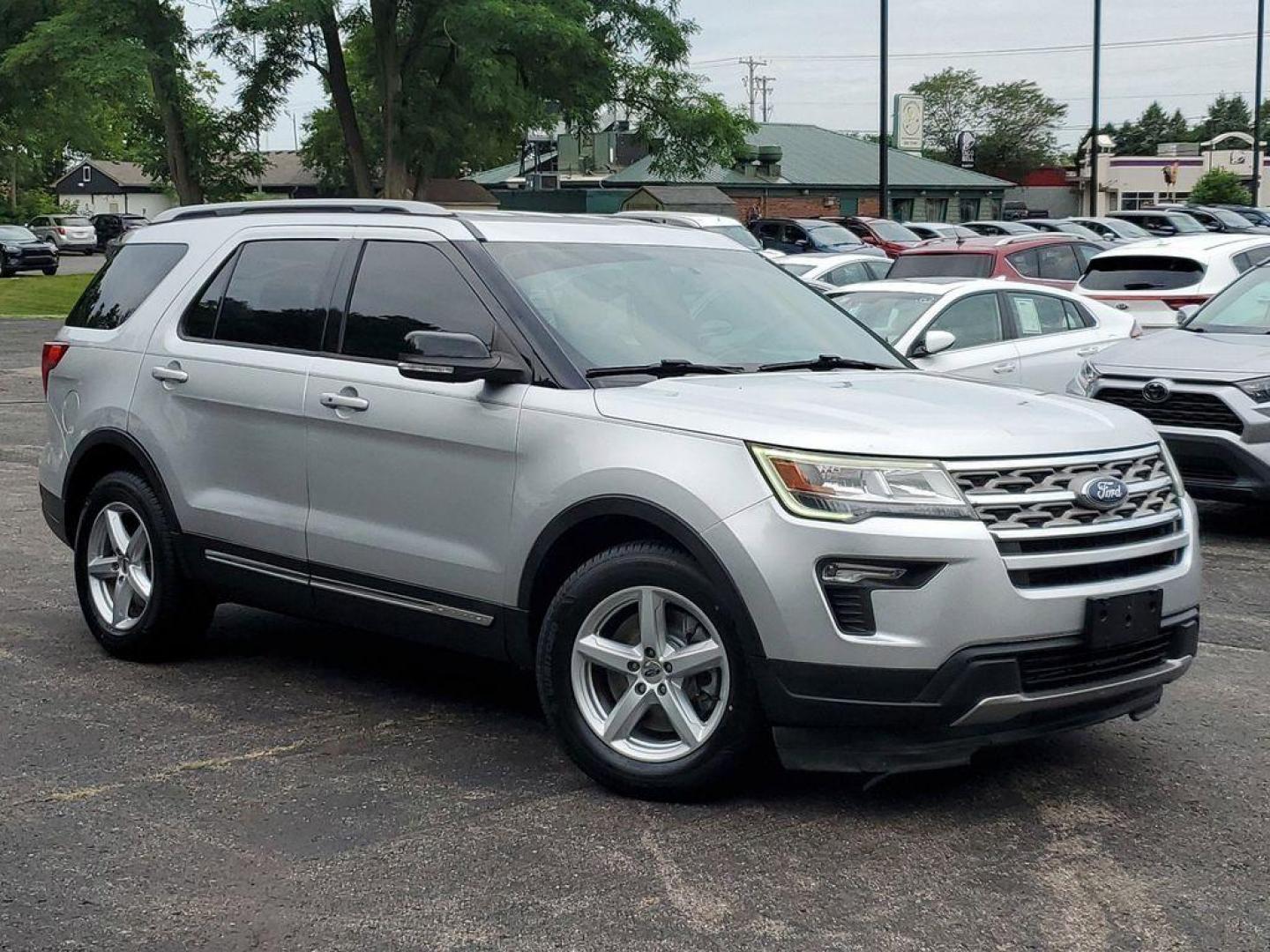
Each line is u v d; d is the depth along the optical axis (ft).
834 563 13.84
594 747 15.37
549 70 117.39
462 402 16.57
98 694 19.22
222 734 17.51
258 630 22.80
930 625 13.66
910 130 215.51
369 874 13.41
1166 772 16.26
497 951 11.89
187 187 126.62
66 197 361.30
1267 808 15.19
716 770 14.71
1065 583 14.19
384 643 22.04
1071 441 14.74
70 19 116.37
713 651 14.51
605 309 17.42
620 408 15.40
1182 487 15.84
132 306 21.36
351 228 18.92
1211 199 232.73
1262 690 19.63
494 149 131.54
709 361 17.26
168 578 20.08
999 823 14.66
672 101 123.65
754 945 11.98
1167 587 14.84
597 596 15.20
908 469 13.87
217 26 118.42
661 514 14.67
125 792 15.52
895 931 12.26
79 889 13.08
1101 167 268.62
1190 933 12.28
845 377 16.96
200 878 13.32
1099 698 14.47
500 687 19.69
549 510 15.64
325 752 16.87
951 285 39.45
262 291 19.62
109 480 20.85
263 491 18.90
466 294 17.28
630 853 13.85
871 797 15.35
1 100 134.92
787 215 192.75
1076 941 12.12
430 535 17.02
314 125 142.00
